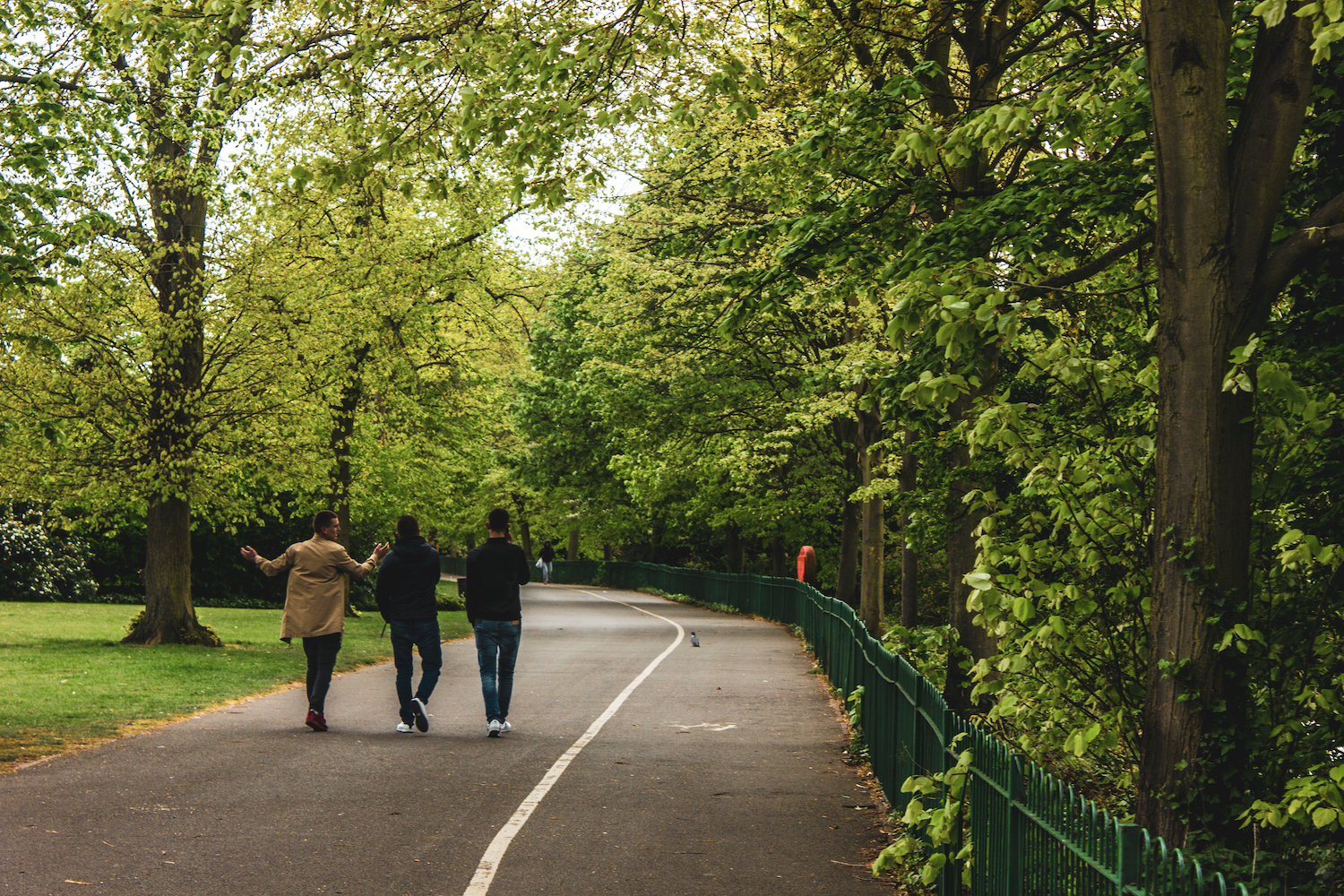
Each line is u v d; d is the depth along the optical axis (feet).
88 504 68.49
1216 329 16.44
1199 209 16.62
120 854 21.71
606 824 25.49
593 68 28.35
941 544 34.76
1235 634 15.43
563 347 135.54
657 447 94.43
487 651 37.55
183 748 32.81
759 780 31.22
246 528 111.75
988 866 16.67
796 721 42.88
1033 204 24.79
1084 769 21.21
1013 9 32.76
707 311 74.23
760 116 47.42
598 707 45.52
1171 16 16.81
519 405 142.20
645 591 174.91
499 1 30.04
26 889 19.39
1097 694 18.63
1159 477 16.78
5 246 36.45
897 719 27.12
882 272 27.25
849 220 28.86
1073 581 18.58
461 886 20.52
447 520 202.80
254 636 73.36
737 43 36.47
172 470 63.05
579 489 145.69
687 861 22.72
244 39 31.48
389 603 37.65
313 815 25.27
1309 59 16.72
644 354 81.71
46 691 42.91
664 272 71.41
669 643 80.33
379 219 74.95
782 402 83.56
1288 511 18.52
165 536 66.54
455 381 108.47
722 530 146.92
